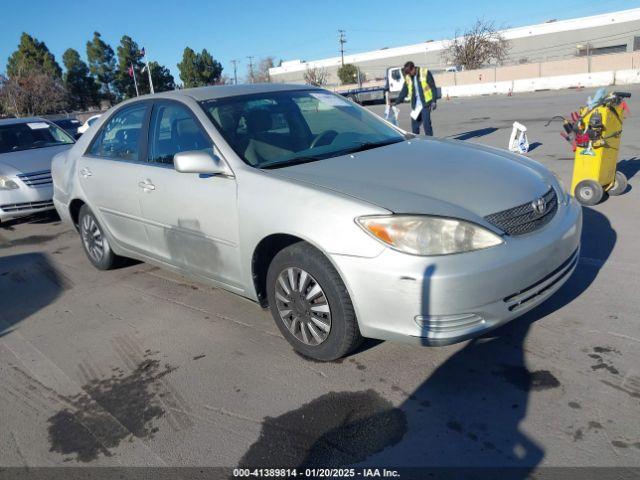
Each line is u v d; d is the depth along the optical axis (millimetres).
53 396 3145
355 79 66562
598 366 2896
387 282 2664
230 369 3234
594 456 2293
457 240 2646
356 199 2832
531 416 2570
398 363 3107
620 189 6121
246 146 3549
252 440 2604
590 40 61438
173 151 3918
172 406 2934
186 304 4242
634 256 4332
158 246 4160
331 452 2477
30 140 8320
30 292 4883
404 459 2387
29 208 7180
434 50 72938
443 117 18609
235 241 3377
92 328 3992
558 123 13336
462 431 2520
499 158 3541
